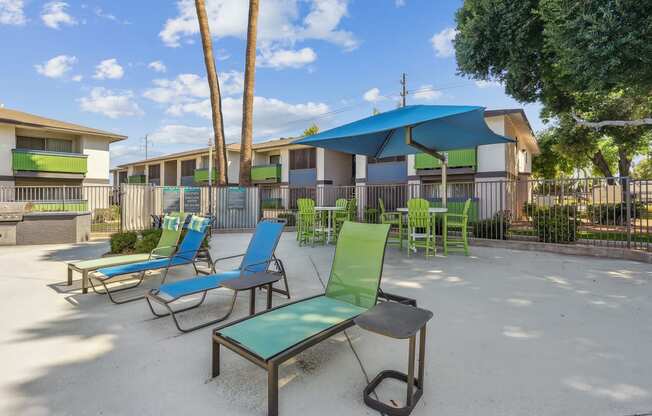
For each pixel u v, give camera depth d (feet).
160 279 16.40
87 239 32.42
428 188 49.67
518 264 19.35
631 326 9.99
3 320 10.91
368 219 44.32
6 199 45.73
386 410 6.08
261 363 6.06
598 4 17.94
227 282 9.95
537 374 7.38
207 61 40.88
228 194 41.34
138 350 8.75
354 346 8.83
